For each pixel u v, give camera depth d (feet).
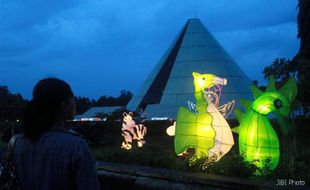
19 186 10.12
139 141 67.15
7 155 10.43
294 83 36.96
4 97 204.74
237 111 39.52
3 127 84.02
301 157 39.34
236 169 32.12
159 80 162.91
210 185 30.07
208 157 36.81
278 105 35.86
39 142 10.14
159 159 38.42
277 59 90.38
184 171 34.58
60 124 10.78
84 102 218.79
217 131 41.45
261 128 35.32
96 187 9.99
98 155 43.73
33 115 10.30
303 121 85.20
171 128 56.29
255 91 37.60
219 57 165.68
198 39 170.91
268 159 34.12
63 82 11.07
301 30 115.65
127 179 36.14
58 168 9.87
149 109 153.28
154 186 33.63
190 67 161.99
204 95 42.83
